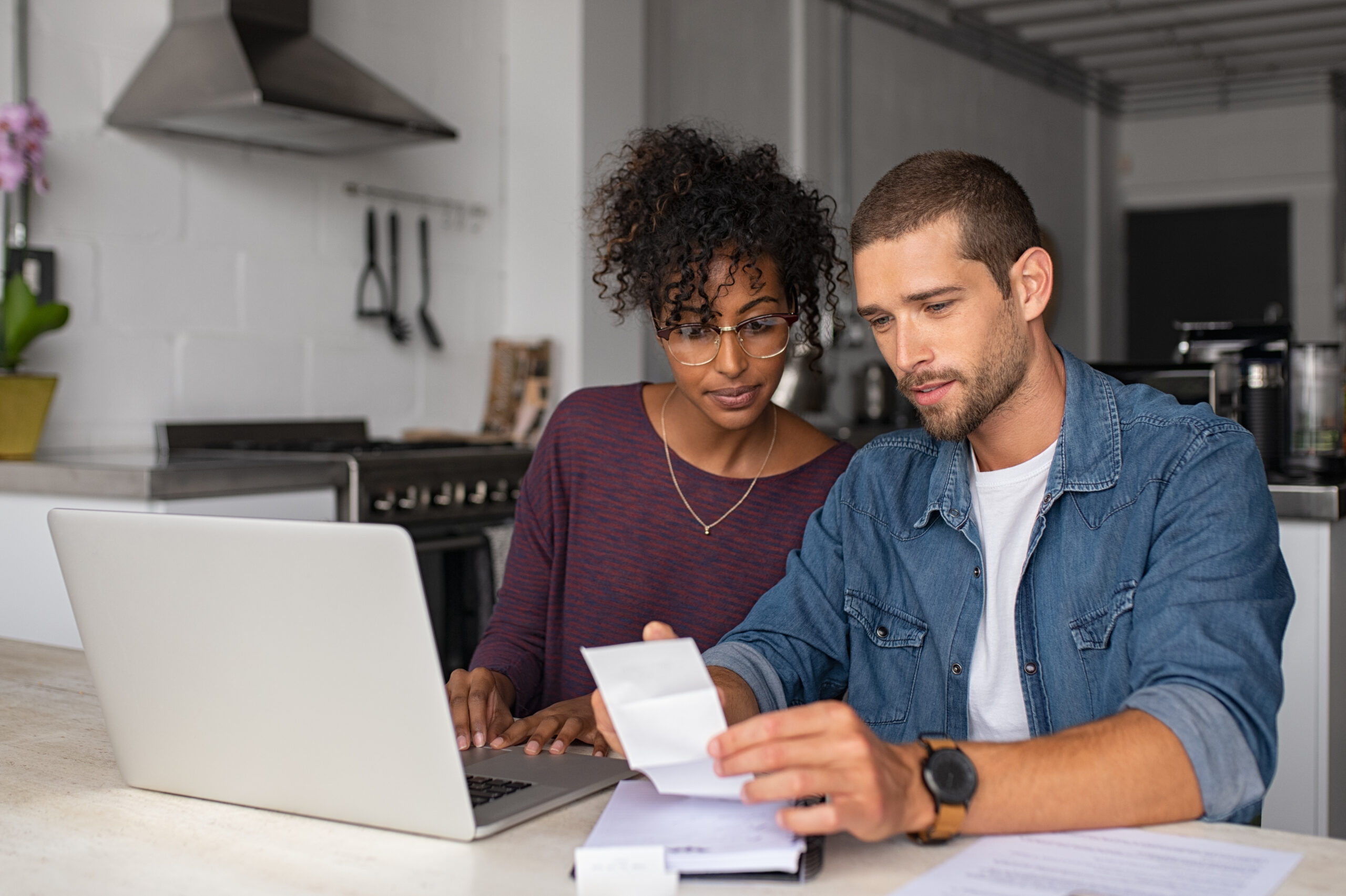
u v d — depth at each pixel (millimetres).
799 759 826
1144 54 6293
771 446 1537
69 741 1161
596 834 859
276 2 2920
